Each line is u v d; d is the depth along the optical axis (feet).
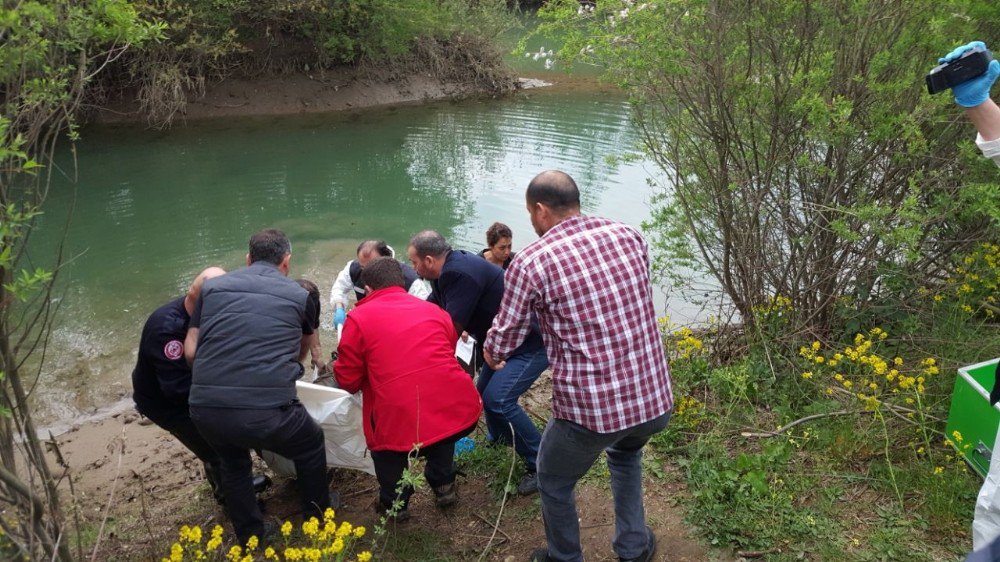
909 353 15.51
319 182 34.06
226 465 10.97
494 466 13.50
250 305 10.63
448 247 13.32
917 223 13.69
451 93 51.96
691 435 13.69
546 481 10.07
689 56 14.35
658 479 12.66
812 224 15.40
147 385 11.62
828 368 15.30
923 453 12.20
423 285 16.07
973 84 8.14
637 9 14.39
